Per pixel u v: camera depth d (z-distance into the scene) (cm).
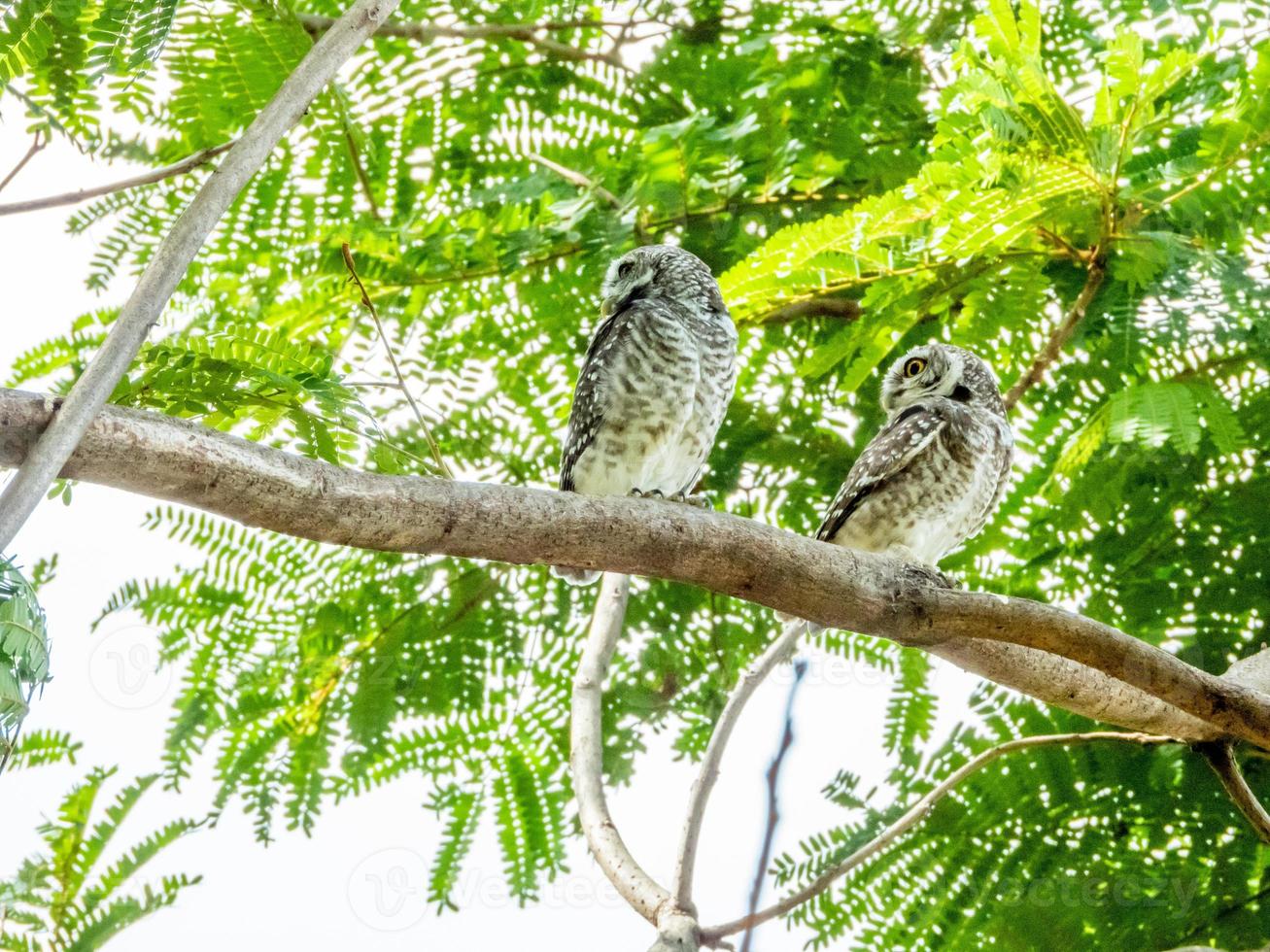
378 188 1217
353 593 1159
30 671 531
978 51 965
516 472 1185
